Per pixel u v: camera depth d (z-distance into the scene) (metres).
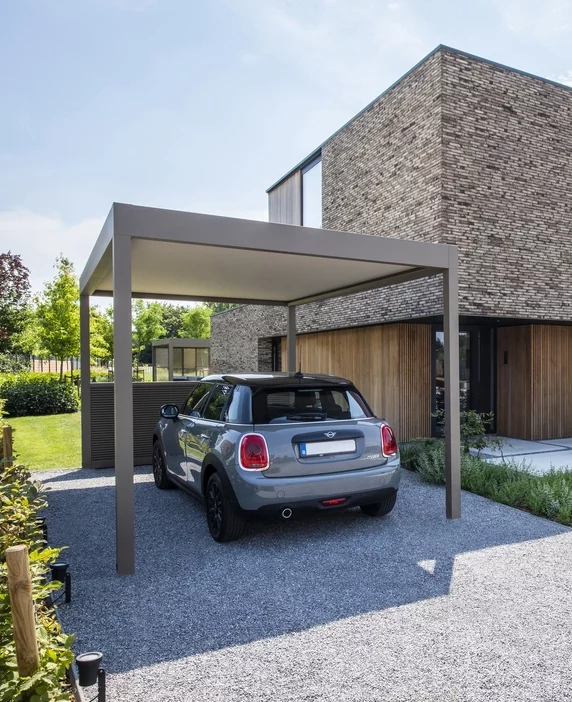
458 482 5.73
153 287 8.20
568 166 10.86
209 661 2.99
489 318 10.63
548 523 5.54
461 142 9.70
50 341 22.53
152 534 5.23
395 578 4.12
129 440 4.31
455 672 2.86
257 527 5.42
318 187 14.23
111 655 3.05
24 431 13.78
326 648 3.12
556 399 12.07
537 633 3.28
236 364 20.08
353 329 12.93
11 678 1.99
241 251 5.37
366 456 5.06
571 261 10.86
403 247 5.54
